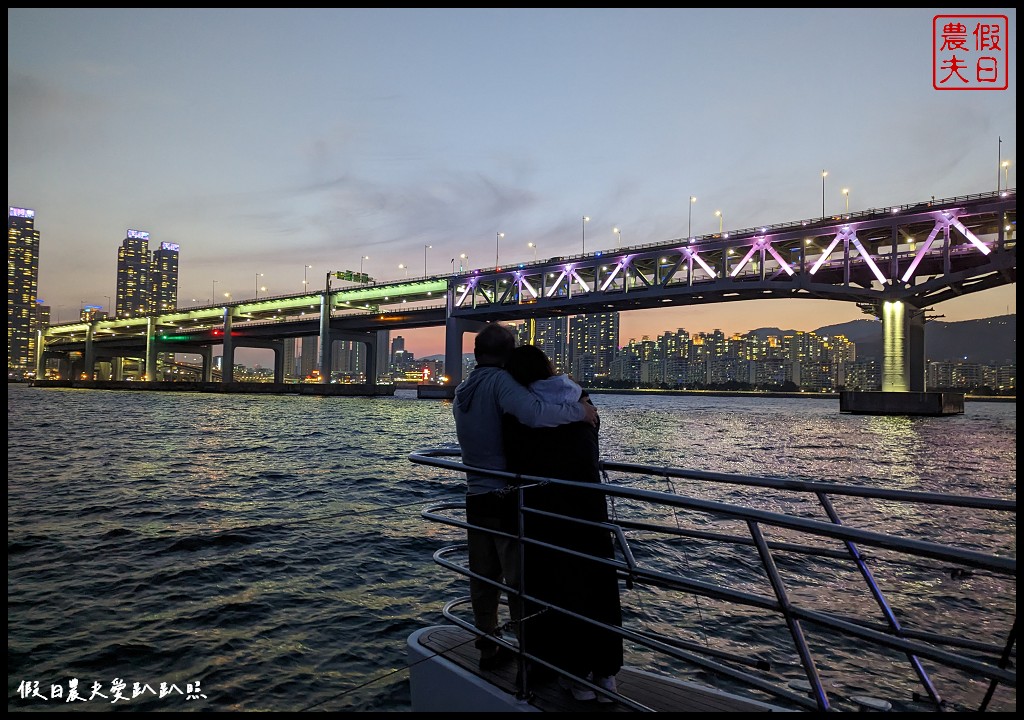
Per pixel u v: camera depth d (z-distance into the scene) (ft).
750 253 274.57
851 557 8.46
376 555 33.73
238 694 17.80
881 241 266.36
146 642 21.53
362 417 222.69
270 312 568.41
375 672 19.44
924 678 8.29
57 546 34.68
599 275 334.85
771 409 410.72
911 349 277.64
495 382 10.48
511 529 10.40
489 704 9.72
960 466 90.99
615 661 9.36
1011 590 26.71
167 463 80.43
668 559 32.14
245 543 36.06
